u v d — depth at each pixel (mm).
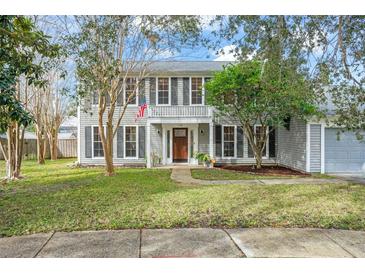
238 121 17625
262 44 8086
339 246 4562
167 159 17938
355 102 9180
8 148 12430
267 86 10453
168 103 17703
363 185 10180
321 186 9922
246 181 11242
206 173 13703
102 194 8594
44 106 21484
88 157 17922
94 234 5074
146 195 8344
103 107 12953
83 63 11742
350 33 7527
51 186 10273
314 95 8898
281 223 5680
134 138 17844
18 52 7094
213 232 5164
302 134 14523
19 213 6496
